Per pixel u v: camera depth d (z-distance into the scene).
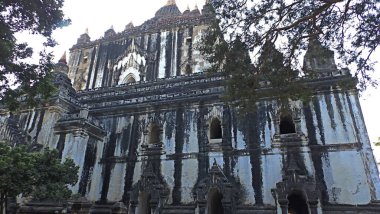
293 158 24.50
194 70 40.31
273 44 16.25
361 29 14.64
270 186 24.50
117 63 45.97
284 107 19.41
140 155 30.02
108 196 29.33
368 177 22.48
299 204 24.44
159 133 30.34
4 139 29.45
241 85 16.69
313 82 26.67
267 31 16.06
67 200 24.02
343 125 24.73
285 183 23.34
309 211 22.08
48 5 14.34
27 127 31.23
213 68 17.55
